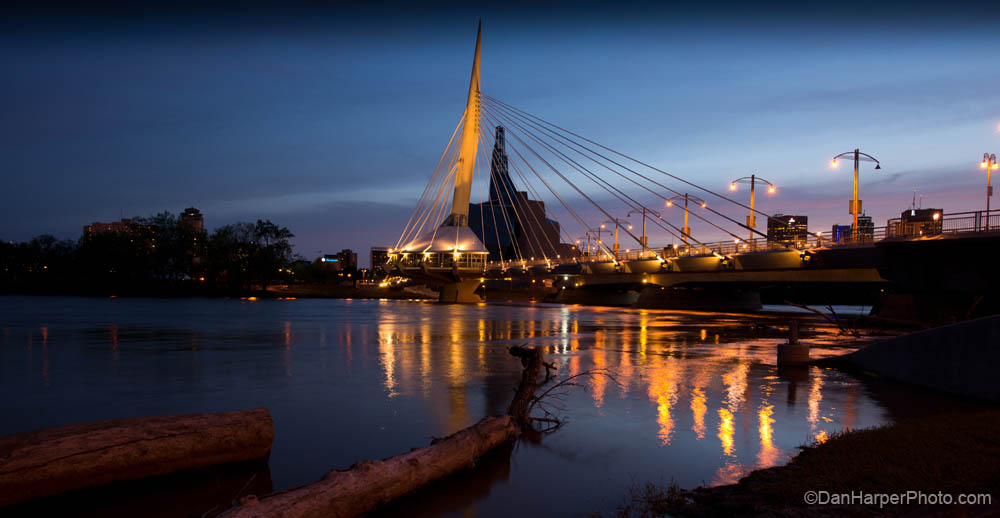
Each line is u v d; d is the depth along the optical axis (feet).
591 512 23.27
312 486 22.39
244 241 463.83
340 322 158.10
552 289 492.95
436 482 27.17
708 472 28.14
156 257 474.08
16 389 51.60
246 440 29.73
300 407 43.70
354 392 49.85
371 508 23.47
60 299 369.71
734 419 39.22
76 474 25.13
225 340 100.78
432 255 392.47
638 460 30.27
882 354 58.34
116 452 26.20
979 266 119.03
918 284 133.28
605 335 115.65
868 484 23.67
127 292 450.30
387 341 100.01
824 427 36.78
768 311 277.44
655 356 77.10
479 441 29.84
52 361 71.15
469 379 57.11
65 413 41.91
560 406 43.60
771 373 60.75
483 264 401.08
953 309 128.77
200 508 24.09
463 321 168.25
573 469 28.89
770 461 29.73
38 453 24.40
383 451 32.35
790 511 21.70
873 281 165.58
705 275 240.94
